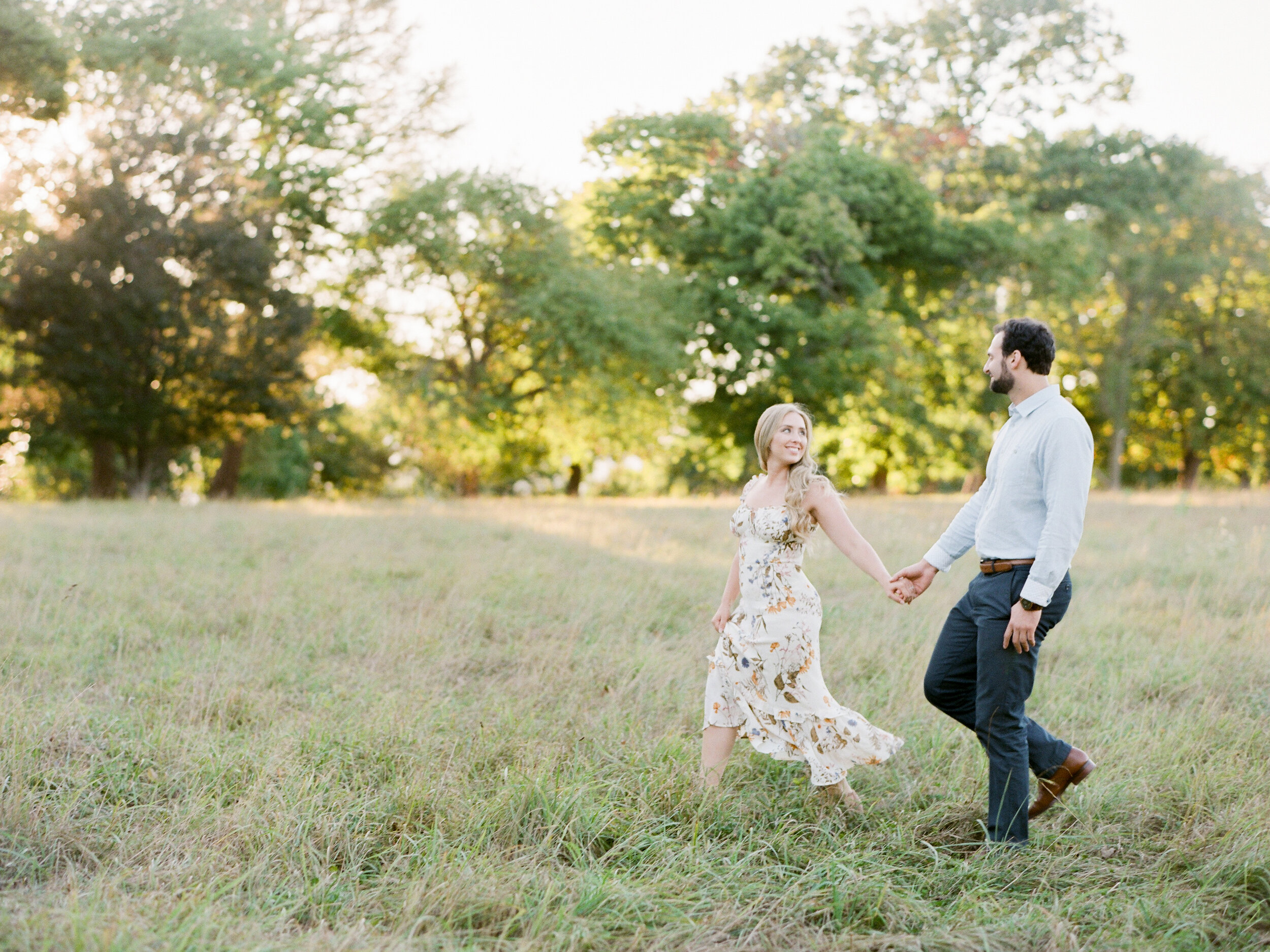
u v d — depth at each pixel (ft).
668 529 39.27
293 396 73.97
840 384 77.51
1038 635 10.30
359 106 78.64
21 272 63.57
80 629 18.17
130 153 65.87
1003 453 10.43
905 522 40.24
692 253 82.28
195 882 8.86
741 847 10.02
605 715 13.89
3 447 80.28
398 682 15.97
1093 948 8.19
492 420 80.84
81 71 70.85
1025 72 88.43
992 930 8.39
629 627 20.08
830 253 76.59
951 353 87.86
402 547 32.40
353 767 11.62
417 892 8.51
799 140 82.79
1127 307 103.30
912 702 14.75
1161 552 31.83
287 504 52.95
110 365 65.72
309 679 15.76
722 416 85.61
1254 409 106.01
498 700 14.71
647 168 82.94
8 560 25.55
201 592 22.53
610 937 8.21
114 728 12.76
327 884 8.92
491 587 24.16
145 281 64.28
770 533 11.28
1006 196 85.35
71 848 9.55
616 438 86.53
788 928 8.50
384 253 76.84
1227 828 10.29
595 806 10.53
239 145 72.43
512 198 75.20
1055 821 10.88
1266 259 100.48
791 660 11.18
